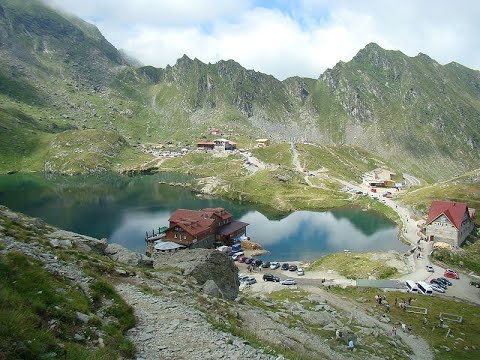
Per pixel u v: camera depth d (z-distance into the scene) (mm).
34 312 22172
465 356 58469
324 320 57625
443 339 64875
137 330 27062
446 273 111000
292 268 120312
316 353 38812
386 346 54094
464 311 81125
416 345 59562
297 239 166625
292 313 58375
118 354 22266
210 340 27672
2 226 36312
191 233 138250
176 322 29484
